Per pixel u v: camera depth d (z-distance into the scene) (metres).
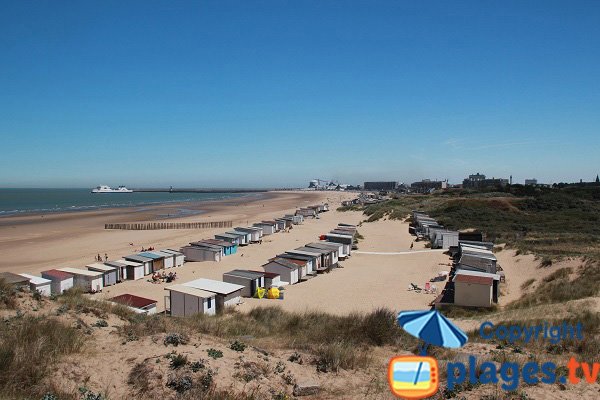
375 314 17.53
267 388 10.46
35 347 10.80
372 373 11.95
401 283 39.62
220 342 13.69
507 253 45.09
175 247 64.19
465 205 92.69
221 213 129.00
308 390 10.50
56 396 9.13
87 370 10.70
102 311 16.75
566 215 77.88
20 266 50.28
